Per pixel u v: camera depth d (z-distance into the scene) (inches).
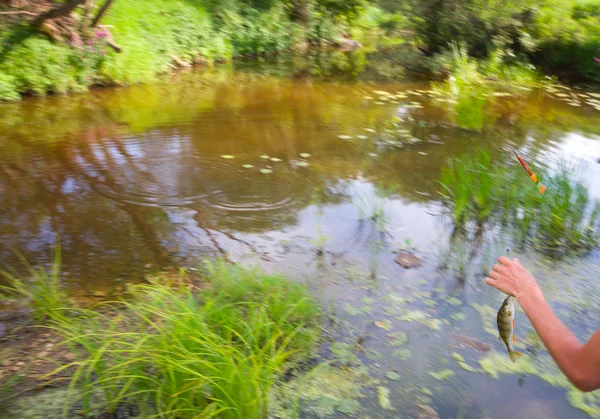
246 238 180.1
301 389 114.3
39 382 111.3
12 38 341.7
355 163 257.0
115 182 219.5
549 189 213.3
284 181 230.7
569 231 191.8
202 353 103.0
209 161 248.5
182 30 485.4
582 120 365.4
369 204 212.5
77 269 155.9
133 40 426.0
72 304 138.0
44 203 197.6
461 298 152.8
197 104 354.6
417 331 136.8
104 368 111.5
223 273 149.9
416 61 565.0
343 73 505.0
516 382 120.9
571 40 547.8
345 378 118.6
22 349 121.0
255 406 101.7
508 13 542.3
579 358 58.7
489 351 130.6
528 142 302.0
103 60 384.8
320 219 197.6
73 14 386.0
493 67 504.1
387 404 112.0
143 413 102.1
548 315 63.7
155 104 348.8
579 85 510.0
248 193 216.4
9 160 237.1
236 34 557.3
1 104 325.4
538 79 507.2
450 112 365.1
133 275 154.3
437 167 256.1
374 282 157.9
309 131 305.3
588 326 140.9
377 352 127.9
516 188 215.3
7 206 193.3
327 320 138.4
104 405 105.7
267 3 607.5
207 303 124.4
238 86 419.5
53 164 235.5
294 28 624.4
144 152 256.5
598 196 223.9
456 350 130.4
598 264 173.8
